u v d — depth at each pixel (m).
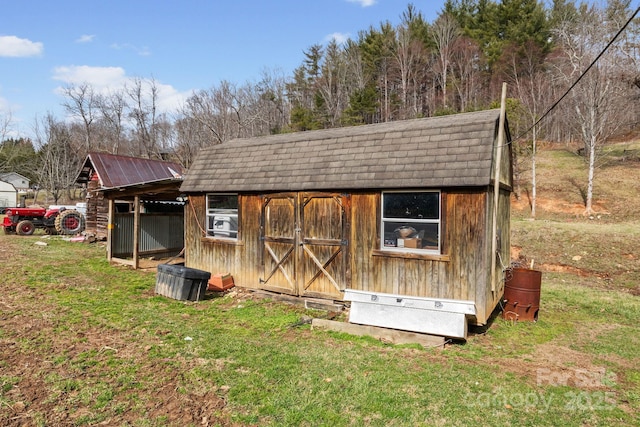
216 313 7.92
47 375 4.68
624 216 19.00
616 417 4.16
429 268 7.20
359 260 7.99
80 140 48.50
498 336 6.89
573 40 25.98
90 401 4.14
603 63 21.36
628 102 24.06
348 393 4.47
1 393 4.22
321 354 5.71
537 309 7.73
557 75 28.47
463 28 44.16
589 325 7.59
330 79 44.53
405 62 42.59
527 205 22.50
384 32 46.69
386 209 7.73
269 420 3.88
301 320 7.49
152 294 9.15
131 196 13.02
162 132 47.09
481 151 6.88
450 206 7.04
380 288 7.72
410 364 5.45
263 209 9.38
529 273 7.74
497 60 37.09
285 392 4.44
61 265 12.01
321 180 8.35
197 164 10.95
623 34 21.11
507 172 9.29
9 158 49.97
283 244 9.06
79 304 7.83
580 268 12.72
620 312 8.37
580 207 21.03
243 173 9.80
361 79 44.19
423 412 4.12
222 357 5.44
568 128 33.06
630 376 5.27
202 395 4.34
